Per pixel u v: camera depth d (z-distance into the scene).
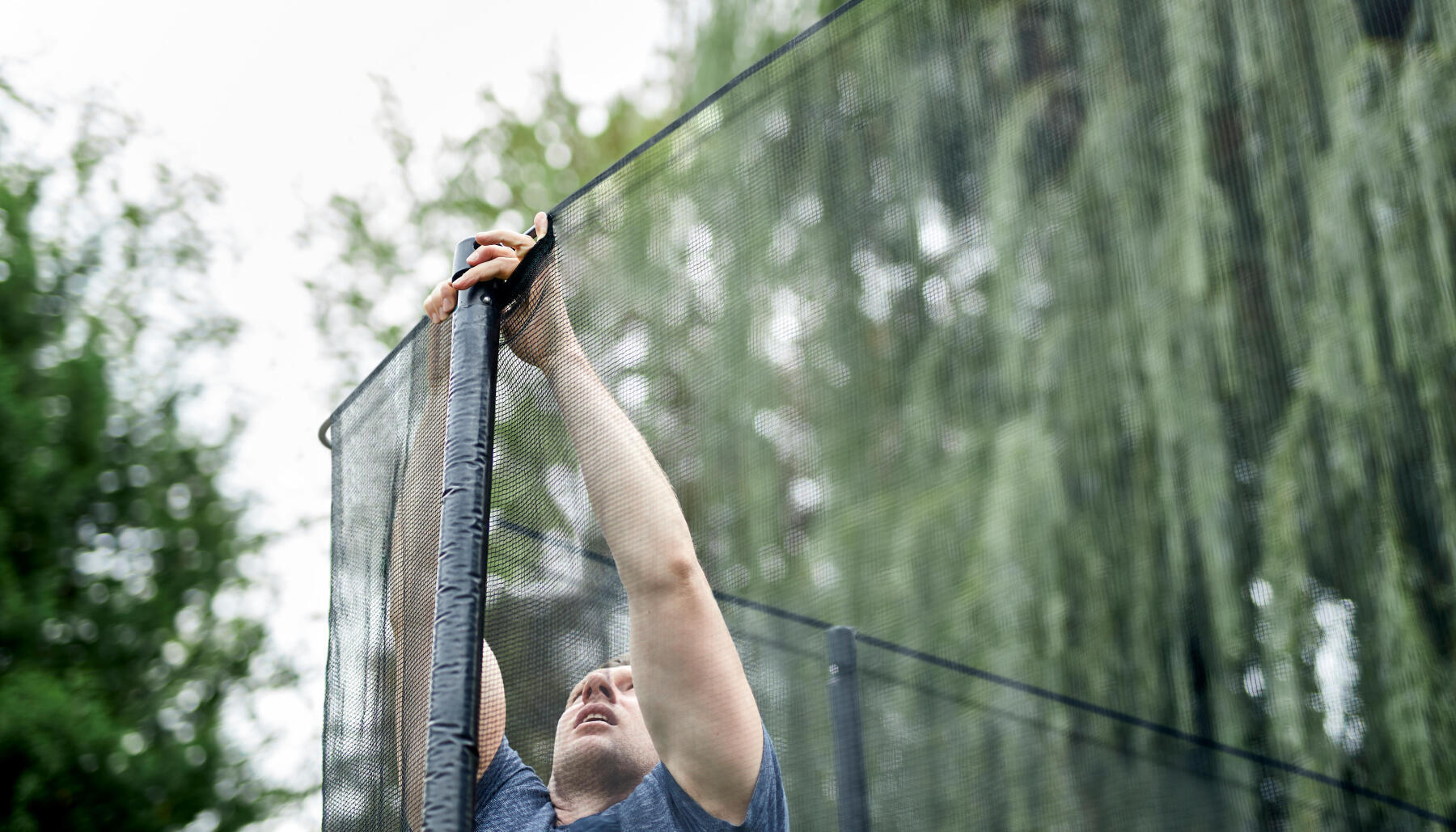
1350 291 2.78
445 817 1.10
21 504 9.91
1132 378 2.98
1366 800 2.29
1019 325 2.98
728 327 1.40
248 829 10.48
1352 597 2.58
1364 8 2.89
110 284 11.27
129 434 10.87
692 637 1.18
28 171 11.05
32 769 8.70
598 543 1.35
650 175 1.42
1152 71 3.00
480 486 1.30
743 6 6.10
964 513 2.79
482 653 1.22
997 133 2.79
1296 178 2.91
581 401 1.34
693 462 1.40
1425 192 2.71
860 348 1.65
